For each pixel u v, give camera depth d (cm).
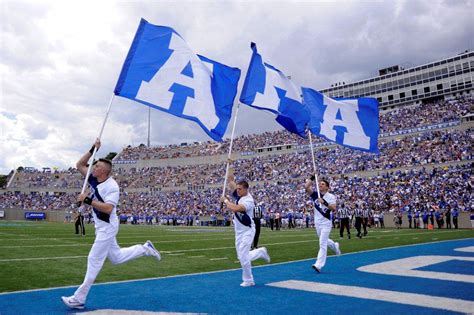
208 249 1330
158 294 593
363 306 504
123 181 6419
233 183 736
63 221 5422
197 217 4606
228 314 471
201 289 634
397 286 639
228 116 768
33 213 5731
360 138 1073
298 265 920
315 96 1040
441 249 1225
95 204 512
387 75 6612
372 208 3581
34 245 1373
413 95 6300
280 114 881
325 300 543
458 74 5812
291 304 521
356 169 4434
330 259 1029
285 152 5666
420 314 460
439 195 3344
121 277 764
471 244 1391
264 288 638
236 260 1041
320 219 827
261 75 864
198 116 717
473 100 4784
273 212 3962
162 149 7106
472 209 3062
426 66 6169
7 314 470
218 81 776
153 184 6119
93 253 516
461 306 498
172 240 1747
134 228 3206
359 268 853
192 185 5722
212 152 6412
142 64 682
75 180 6525
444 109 4853
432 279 699
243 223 663
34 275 765
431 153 4078
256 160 5725
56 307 509
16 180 6588
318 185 832
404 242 1543
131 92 659
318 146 5334
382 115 5400
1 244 1391
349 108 1079
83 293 502
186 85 717
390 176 4034
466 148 3912
